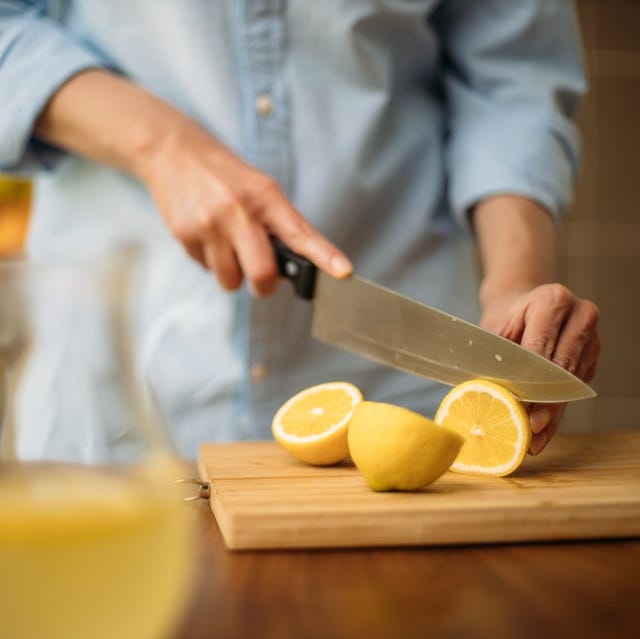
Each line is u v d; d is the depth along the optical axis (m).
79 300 0.43
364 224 1.44
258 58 1.35
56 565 0.38
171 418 1.41
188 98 1.38
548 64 1.49
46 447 0.43
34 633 0.39
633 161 3.04
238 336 1.39
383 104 1.39
